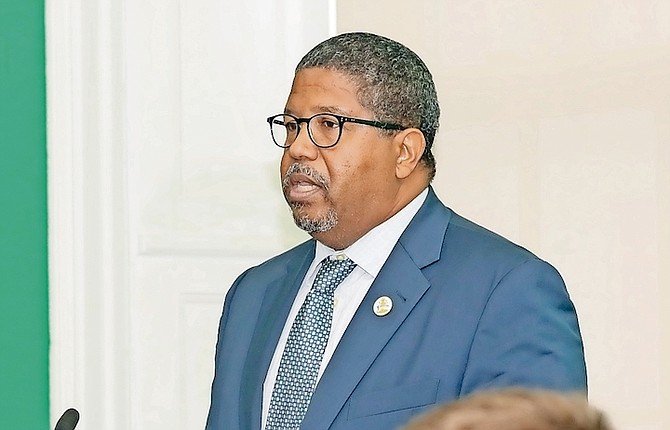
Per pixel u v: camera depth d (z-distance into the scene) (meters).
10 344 8.62
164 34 8.63
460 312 4.83
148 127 8.63
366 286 5.15
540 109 7.54
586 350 7.41
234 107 8.57
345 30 8.16
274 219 8.51
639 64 7.32
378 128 5.09
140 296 8.60
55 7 8.58
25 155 8.66
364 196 5.09
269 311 5.51
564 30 7.49
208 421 5.54
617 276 7.36
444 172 7.76
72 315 8.57
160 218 8.62
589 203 7.43
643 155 7.31
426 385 4.75
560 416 1.83
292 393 5.02
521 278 4.82
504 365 4.68
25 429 8.61
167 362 8.57
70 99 8.59
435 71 7.81
